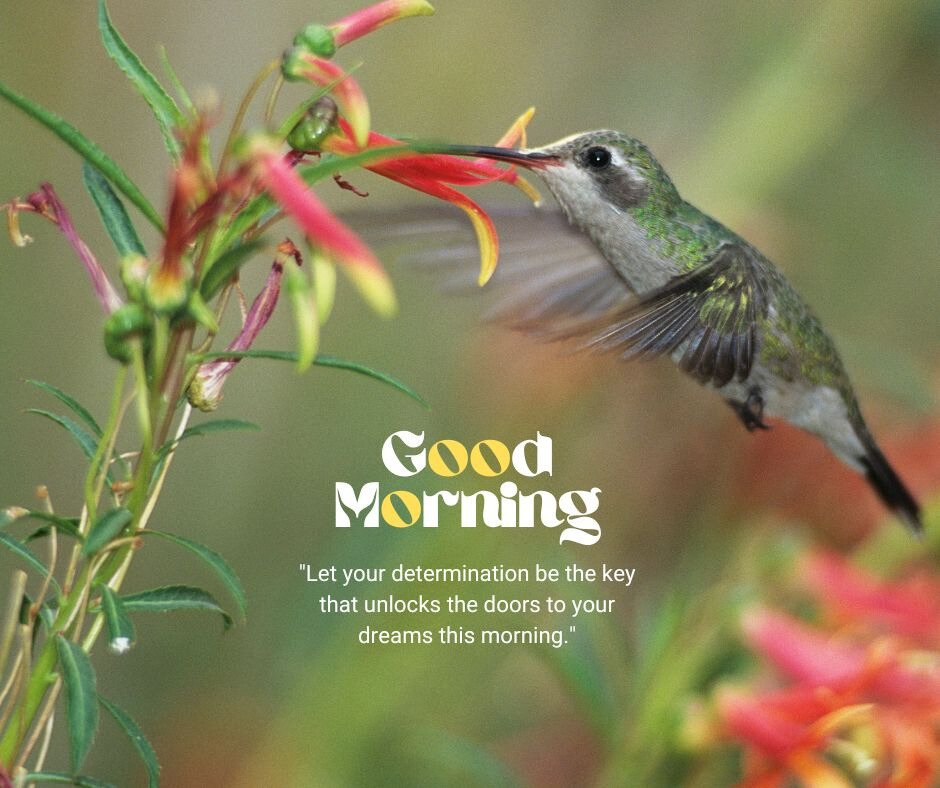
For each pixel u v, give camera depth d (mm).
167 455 228
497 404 384
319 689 354
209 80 417
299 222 212
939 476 363
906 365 352
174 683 404
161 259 219
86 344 416
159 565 425
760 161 434
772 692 300
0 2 422
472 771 318
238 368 434
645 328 299
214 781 380
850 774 304
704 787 315
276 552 433
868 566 328
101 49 422
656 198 310
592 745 368
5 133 423
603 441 373
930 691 290
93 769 391
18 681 227
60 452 410
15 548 226
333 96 227
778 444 345
